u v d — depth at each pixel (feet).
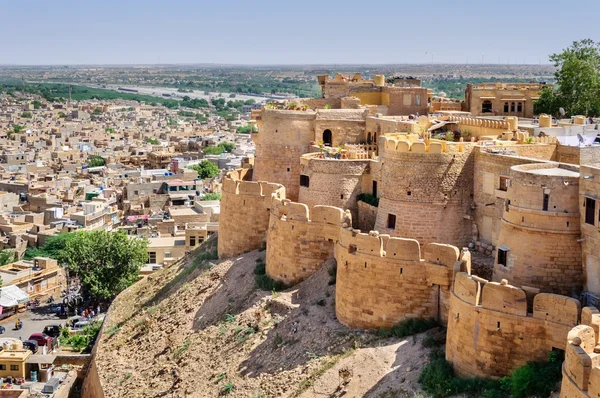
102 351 203.82
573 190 119.96
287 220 178.09
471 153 158.51
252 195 211.00
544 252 121.80
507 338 113.80
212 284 201.77
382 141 183.32
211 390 152.25
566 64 254.68
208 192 566.36
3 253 421.59
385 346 136.46
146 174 640.58
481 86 266.36
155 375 172.76
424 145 157.17
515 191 125.39
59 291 379.76
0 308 333.42
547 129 184.65
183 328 188.14
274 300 169.37
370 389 127.24
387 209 162.30
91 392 203.51
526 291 116.06
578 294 120.57
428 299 138.82
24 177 632.79
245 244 213.05
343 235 150.71
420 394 119.03
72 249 334.65
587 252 118.32
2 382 245.45
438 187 157.07
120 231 366.84
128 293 248.93
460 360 119.85
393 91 260.42
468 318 118.21
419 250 139.13
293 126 221.66
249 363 154.61
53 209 496.64
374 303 143.43
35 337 288.51
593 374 84.79
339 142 222.89
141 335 200.75
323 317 155.43
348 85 267.18
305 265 176.14
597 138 176.45
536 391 107.55
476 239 158.61
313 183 194.49
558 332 109.19
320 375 136.67
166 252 378.73
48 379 246.06
